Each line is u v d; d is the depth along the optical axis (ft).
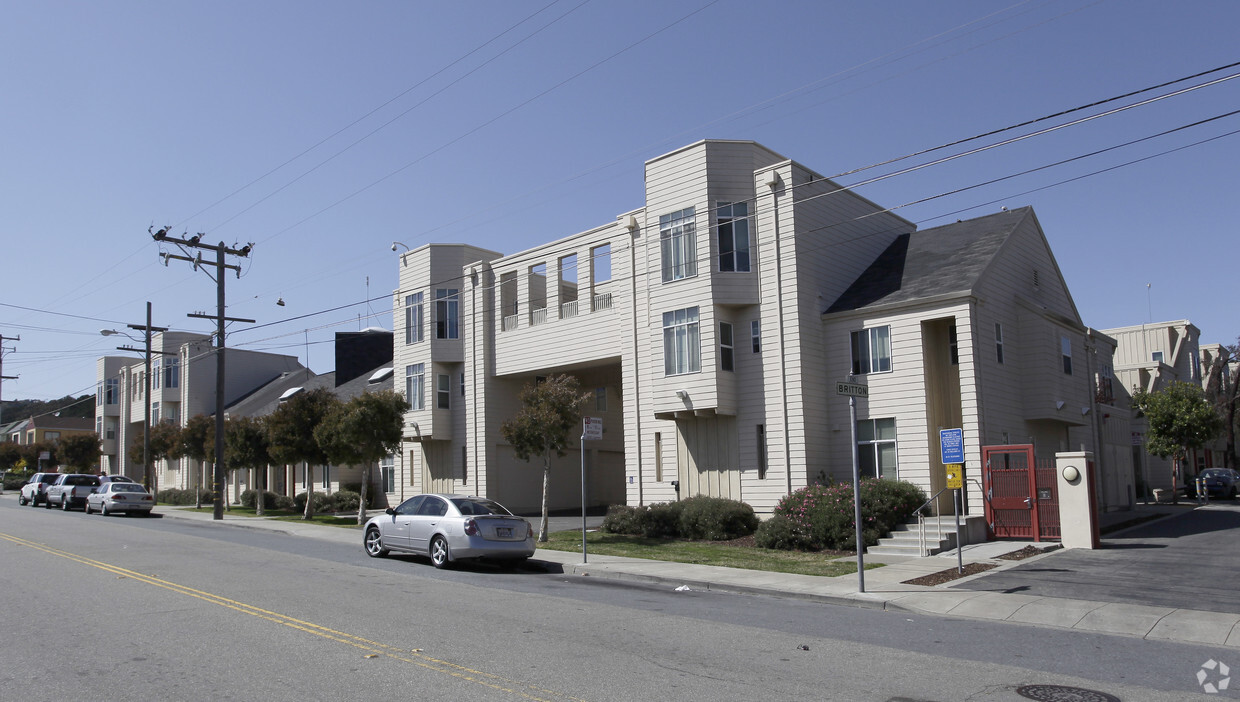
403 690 24.66
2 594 42.47
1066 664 29.58
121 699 23.71
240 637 32.04
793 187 80.69
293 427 106.11
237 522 104.37
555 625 35.68
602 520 97.50
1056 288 95.30
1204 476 132.46
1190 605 40.63
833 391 81.30
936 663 29.40
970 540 66.54
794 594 46.78
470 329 112.88
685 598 46.06
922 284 79.71
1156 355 166.91
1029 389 82.89
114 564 55.36
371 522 64.95
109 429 212.23
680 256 85.10
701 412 82.58
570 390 76.07
